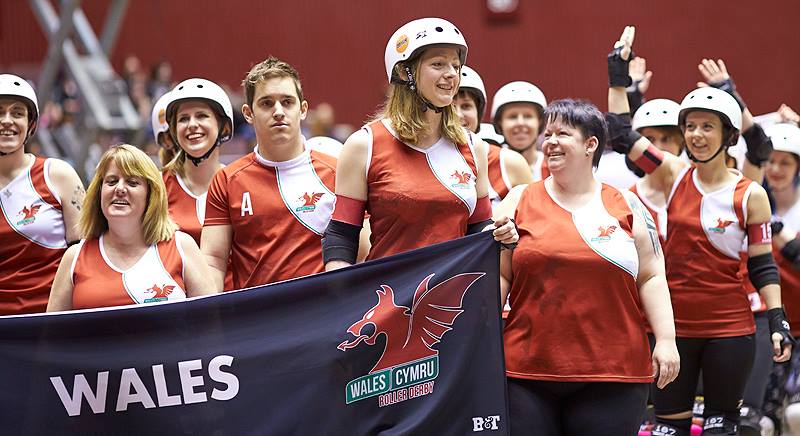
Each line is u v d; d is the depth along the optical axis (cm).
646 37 3853
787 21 3769
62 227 1221
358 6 3956
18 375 947
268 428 958
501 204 1049
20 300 1202
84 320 950
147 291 1008
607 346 980
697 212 1273
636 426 986
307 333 965
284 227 1132
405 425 963
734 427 1266
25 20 3850
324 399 962
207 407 959
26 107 1210
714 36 3812
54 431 949
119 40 3891
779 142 1505
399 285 973
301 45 3972
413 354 970
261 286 967
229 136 1306
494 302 973
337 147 1387
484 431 965
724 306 1263
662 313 998
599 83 3881
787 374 1396
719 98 1255
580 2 3875
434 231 995
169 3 3916
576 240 984
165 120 1341
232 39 3947
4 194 1202
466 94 1375
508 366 1004
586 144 1008
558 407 1005
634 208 1014
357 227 1005
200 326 960
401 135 987
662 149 1502
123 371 952
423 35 972
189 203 1282
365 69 3966
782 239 1392
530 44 3906
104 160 1017
